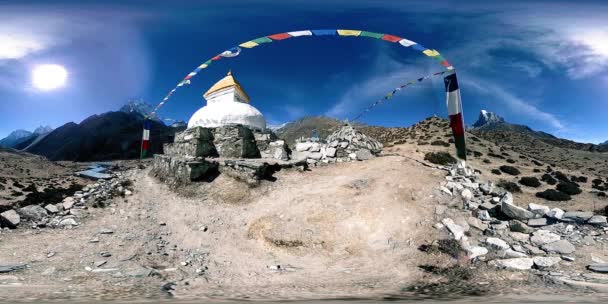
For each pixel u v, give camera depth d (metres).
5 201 35.16
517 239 14.70
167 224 18.14
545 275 11.35
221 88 35.12
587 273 11.45
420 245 14.43
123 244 15.26
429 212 17.19
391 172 22.91
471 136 57.81
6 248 14.12
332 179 22.77
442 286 10.88
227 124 30.16
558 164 63.69
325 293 10.28
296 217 17.41
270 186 22.05
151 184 24.55
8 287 10.26
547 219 16.03
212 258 14.34
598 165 68.38
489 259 13.02
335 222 16.70
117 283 11.20
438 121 66.56
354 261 13.82
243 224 17.83
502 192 19.14
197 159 23.50
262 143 30.66
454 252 13.63
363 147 29.05
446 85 21.06
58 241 15.20
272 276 12.46
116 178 26.28
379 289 10.73
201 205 20.50
